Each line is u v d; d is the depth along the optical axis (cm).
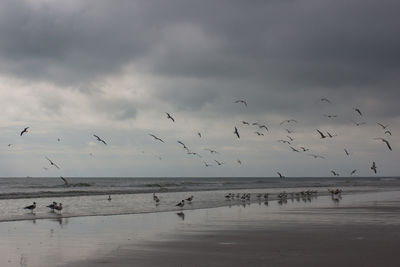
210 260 1620
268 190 9312
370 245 1902
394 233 2273
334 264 1535
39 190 8169
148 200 5347
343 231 2358
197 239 2122
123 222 2912
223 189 9419
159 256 1695
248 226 2630
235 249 1836
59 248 1883
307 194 6462
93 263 1580
